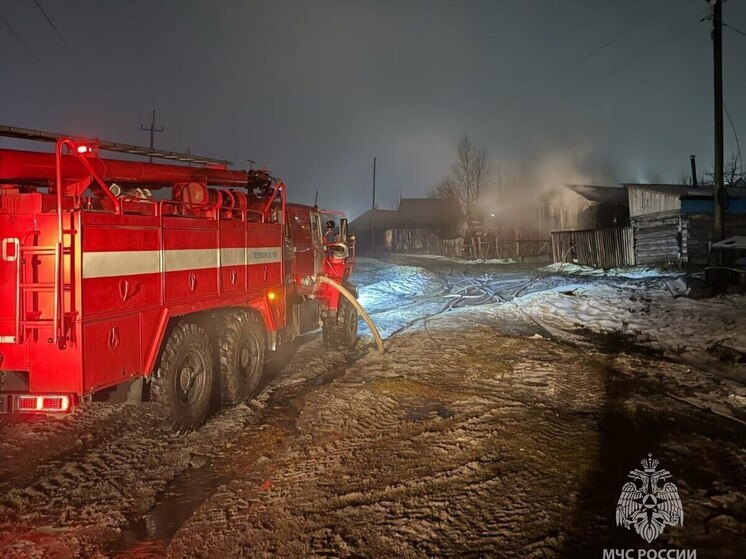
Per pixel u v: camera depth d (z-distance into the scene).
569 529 3.60
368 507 4.06
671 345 9.94
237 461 5.23
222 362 6.86
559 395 6.70
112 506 4.35
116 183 6.38
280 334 8.66
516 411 6.03
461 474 4.51
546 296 15.59
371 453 5.10
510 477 4.39
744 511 3.77
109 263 4.91
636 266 26.09
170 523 4.10
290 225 9.30
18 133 5.22
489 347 9.63
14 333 4.66
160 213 5.63
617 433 5.34
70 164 5.45
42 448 5.54
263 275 7.98
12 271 4.66
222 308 7.09
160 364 5.69
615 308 13.66
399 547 3.50
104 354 4.84
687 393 6.82
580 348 9.92
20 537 3.88
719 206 17.98
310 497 4.29
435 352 9.32
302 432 5.83
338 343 10.32
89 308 4.67
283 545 3.62
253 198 8.55
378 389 7.16
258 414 6.68
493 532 3.62
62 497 4.50
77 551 3.70
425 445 5.21
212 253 6.61
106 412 6.64
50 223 4.62
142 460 5.28
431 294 21.47
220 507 4.22
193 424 6.09
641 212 26.95
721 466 4.55
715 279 15.77
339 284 10.23
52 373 4.62
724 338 9.69
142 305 5.35
